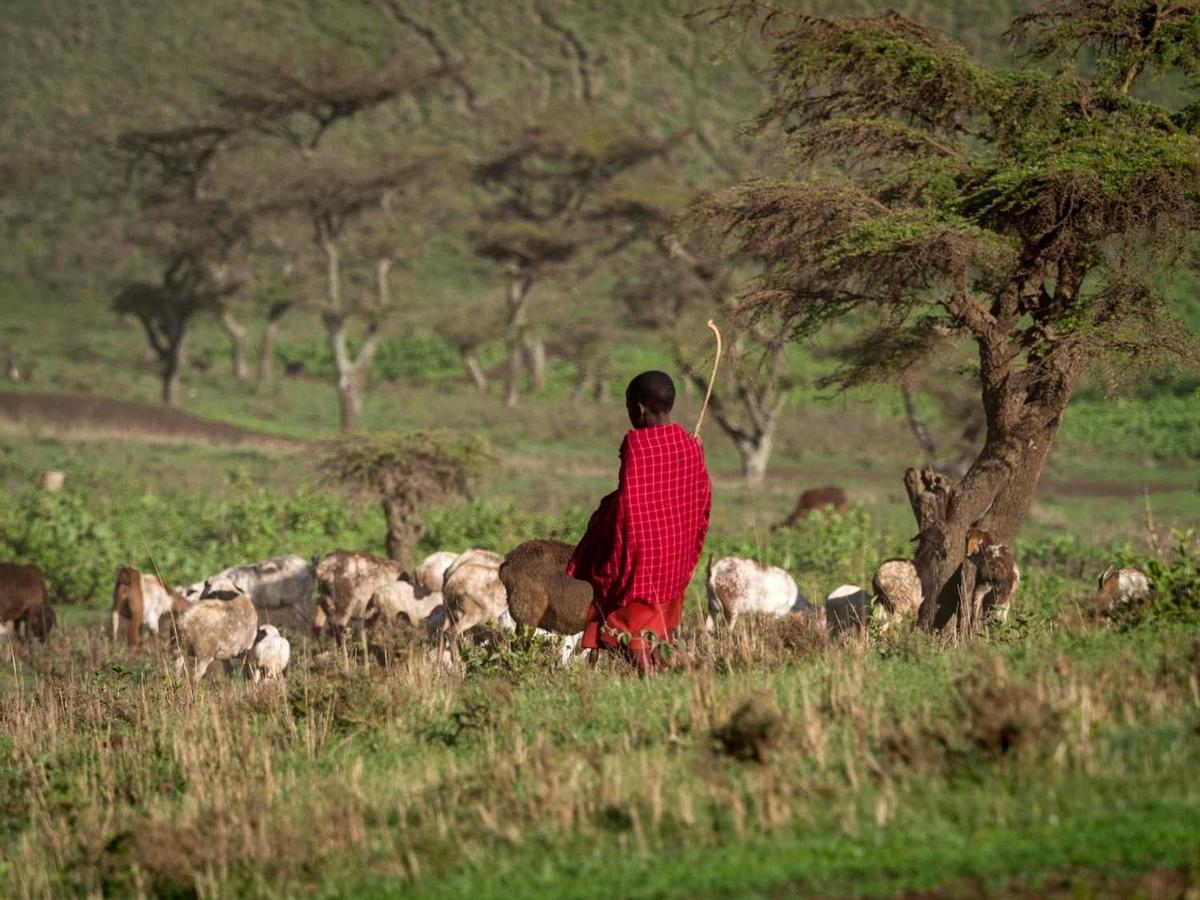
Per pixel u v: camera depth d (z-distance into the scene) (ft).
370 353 574.56
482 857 67.36
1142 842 57.00
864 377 180.75
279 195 553.64
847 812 64.28
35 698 139.13
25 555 248.73
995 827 60.80
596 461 504.43
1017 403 152.87
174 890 72.08
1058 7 160.86
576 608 135.95
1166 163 139.03
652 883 59.72
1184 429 582.76
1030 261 154.51
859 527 282.15
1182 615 100.42
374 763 90.74
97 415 524.93
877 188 160.15
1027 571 214.48
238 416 596.70
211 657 160.66
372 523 284.20
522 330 636.07
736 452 570.05
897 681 90.63
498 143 628.69
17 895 75.56
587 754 78.95
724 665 107.65
